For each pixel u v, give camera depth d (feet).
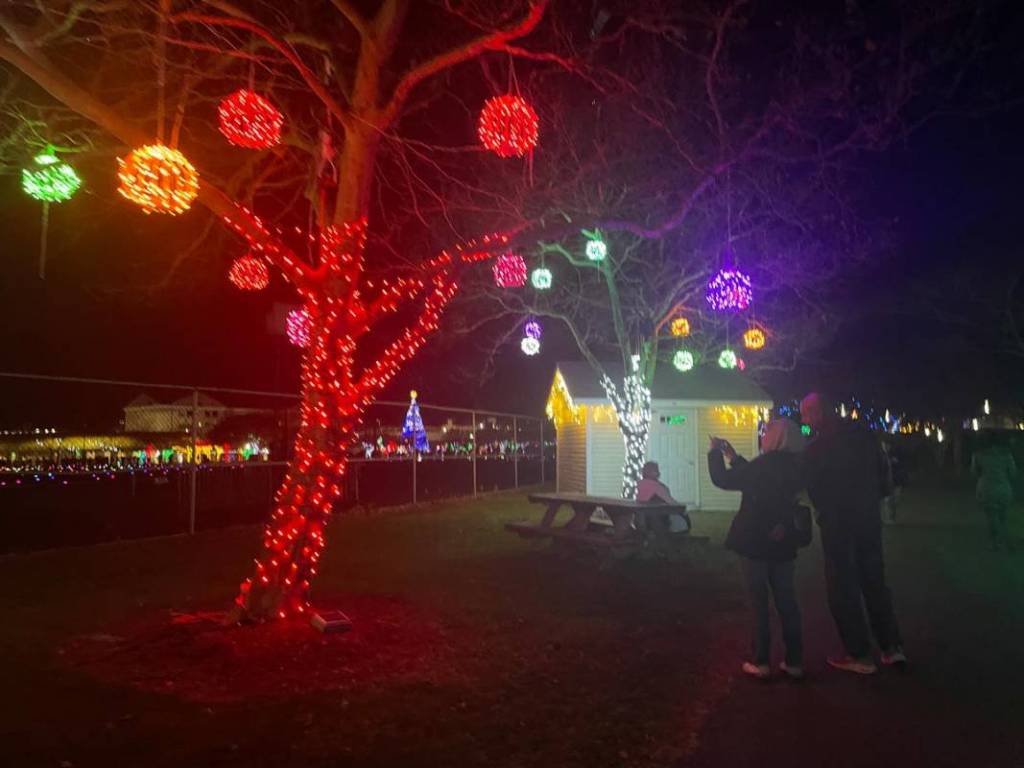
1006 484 43.47
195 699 19.07
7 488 49.80
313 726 17.52
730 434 68.90
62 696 19.11
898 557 41.68
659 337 62.28
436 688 20.24
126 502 53.88
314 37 28.12
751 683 20.98
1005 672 21.75
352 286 26.55
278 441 61.41
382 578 35.04
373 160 27.17
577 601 30.78
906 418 155.33
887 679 21.21
